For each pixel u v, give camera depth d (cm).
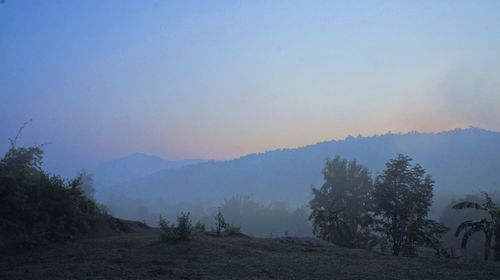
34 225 1245
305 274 944
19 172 1395
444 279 912
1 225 1195
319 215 4403
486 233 2458
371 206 4128
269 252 1209
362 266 1036
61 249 1165
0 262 1045
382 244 3991
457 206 2616
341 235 4191
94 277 878
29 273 913
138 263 1002
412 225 3641
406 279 909
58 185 1370
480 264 1072
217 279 883
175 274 909
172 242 1216
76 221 1362
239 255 1120
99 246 1209
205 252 1133
